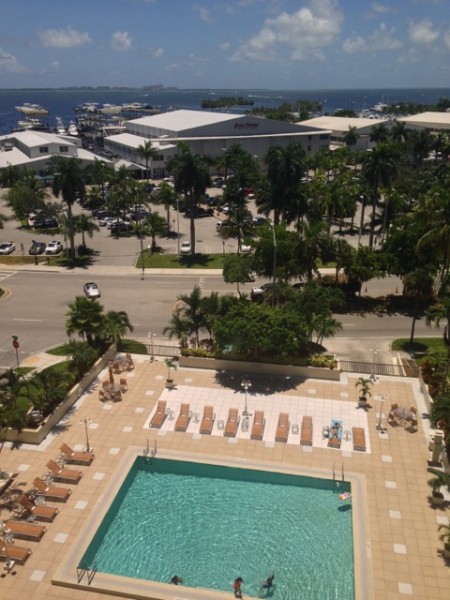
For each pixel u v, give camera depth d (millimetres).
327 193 75188
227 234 76750
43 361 46875
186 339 45625
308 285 49562
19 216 103438
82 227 80812
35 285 67875
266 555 26125
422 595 23766
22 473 31516
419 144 134625
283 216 75562
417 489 30156
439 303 53656
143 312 58094
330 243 59094
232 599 23422
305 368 42219
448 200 51312
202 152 143875
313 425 36188
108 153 173250
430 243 55375
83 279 70188
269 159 74062
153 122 169375
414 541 26625
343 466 32094
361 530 27203
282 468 31875
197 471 32188
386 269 58875
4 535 26453
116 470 31688
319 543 26844
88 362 42344
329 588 24297
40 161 133375
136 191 97438
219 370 43625
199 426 36094
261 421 35844
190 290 65312
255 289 61312
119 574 24984
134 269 74125
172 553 26219
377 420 36750
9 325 54969
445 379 37969
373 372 43344
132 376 42781
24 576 24656
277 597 23750
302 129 154625
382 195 89500
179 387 41125
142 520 28359
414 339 51031
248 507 29297
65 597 23719
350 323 55344
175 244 87188
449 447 33500
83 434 35250
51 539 26609
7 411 32688
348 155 138250
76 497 29453
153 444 34281
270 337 40344
